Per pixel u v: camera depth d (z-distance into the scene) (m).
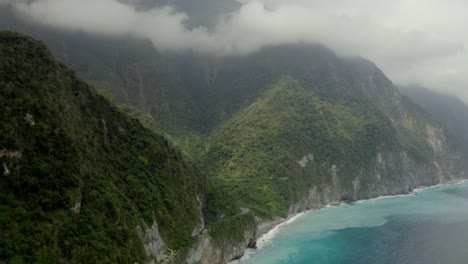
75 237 63.16
